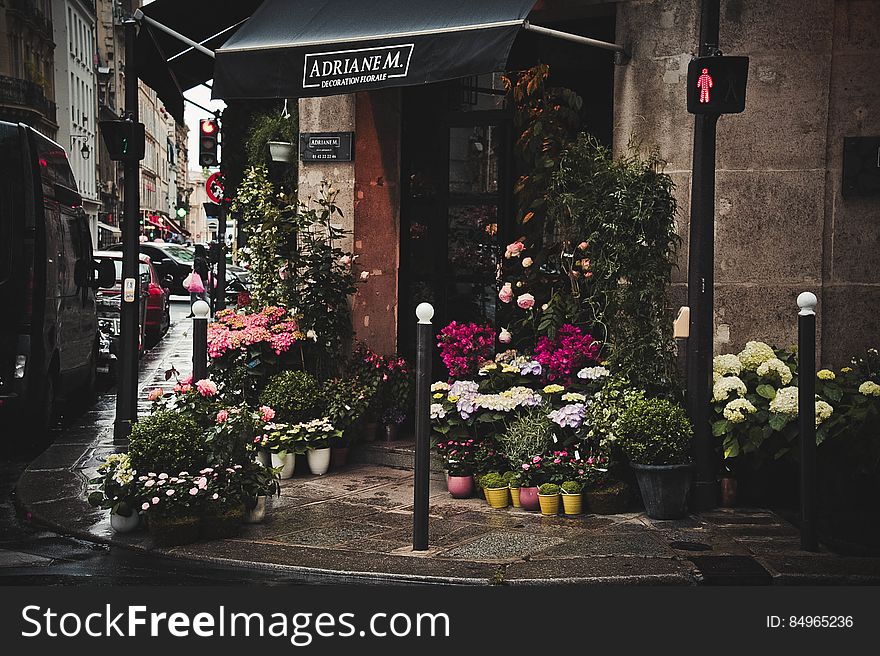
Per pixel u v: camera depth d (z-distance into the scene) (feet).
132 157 33.88
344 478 28.84
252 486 23.21
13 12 172.24
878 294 26.07
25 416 33.65
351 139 32.07
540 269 29.58
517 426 25.77
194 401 23.99
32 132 34.06
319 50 27.25
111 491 22.85
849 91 25.95
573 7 28.40
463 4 26.20
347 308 32.12
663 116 26.76
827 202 26.16
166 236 197.77
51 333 35.12
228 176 62.64
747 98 26.18
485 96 31.89
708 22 23.44
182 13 33.32
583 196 26.58
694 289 24.27
